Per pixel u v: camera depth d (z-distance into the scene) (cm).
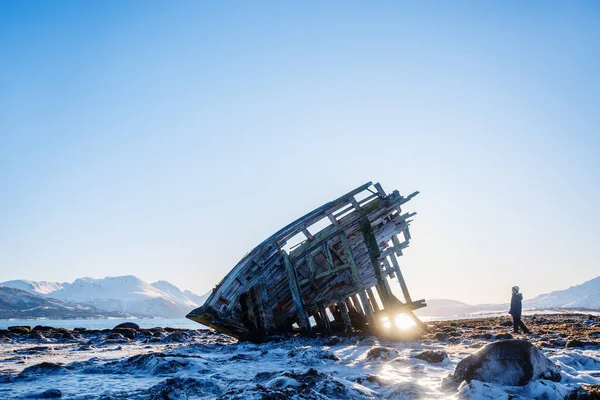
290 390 487
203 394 590
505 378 552
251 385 530
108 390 638
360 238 1745
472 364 582
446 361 860
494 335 1421
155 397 546
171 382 639
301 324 1578
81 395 603
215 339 2172
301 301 1598
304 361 889
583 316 3247
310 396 482
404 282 1641
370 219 1688
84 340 2023
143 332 2530
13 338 2027
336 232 1631
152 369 820
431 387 600
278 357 1023
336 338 1399
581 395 459
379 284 1602
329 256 1622
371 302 1786
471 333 1661
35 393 616
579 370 679
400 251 1677
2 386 684
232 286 1525
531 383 523
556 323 2188
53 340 2020
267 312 1559
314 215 1622
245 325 1578
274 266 1647
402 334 1511
